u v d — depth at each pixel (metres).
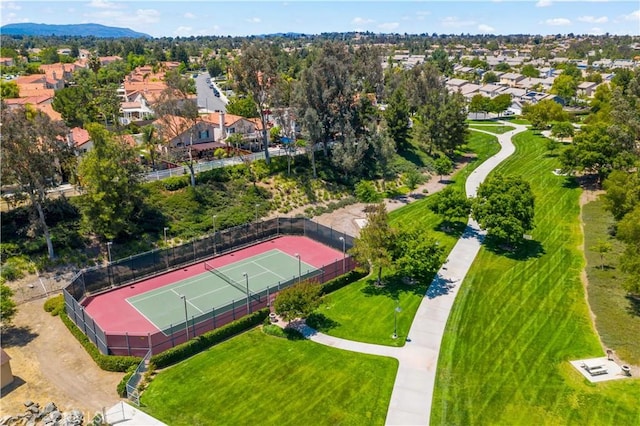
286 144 83.56
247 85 71.75
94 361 37.34
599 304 43.34
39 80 141.75
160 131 64.62
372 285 48.91
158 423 30.58
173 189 64.88
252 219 64.19
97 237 55.31
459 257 54.22
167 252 53.06
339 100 78.88
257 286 49.16
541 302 44.34
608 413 30.73
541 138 108.75
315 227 60.41
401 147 91.06
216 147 83.56
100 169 50.28
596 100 127.50
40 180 49.00
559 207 68.44
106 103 107.06
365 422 30.67
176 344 38.22
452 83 188.50
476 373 35.09
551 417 30.64
